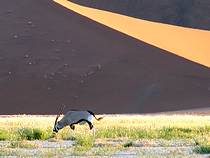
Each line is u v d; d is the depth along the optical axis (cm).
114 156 6069
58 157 5966
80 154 6181
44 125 10544
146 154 6212
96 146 7050
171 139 7781
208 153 6262
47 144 7300
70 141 7669
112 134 8144
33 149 6694
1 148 6700
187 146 7038
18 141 7412
